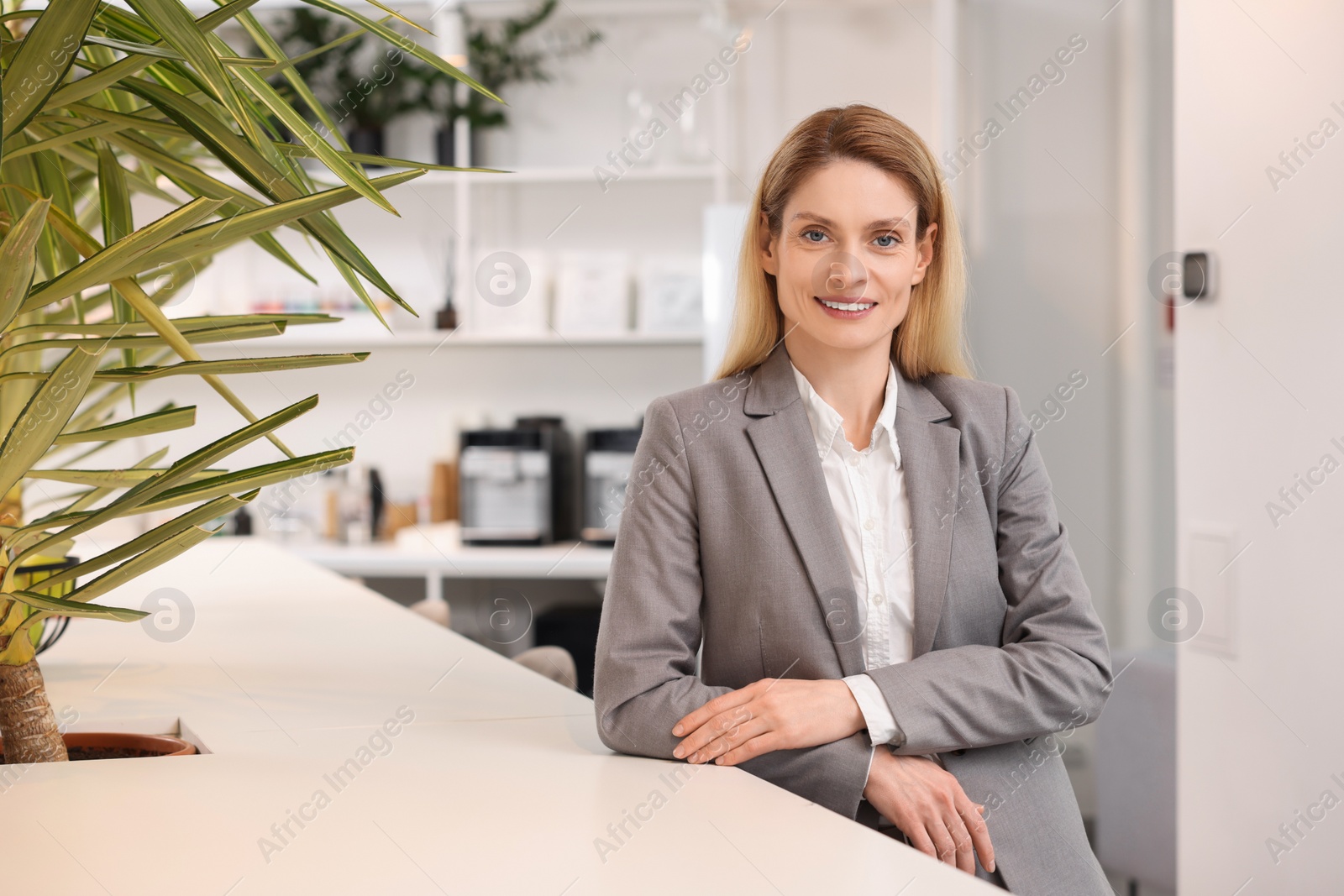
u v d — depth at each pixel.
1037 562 1.30
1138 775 2.36
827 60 4.04
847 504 1.28
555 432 4.03
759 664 1.23
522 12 4.15
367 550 4.00
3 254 0.83
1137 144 2.57
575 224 4.25
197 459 0.96
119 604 2.10
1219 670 1.91
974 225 3.32
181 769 1.07
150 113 1.17
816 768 1.12
